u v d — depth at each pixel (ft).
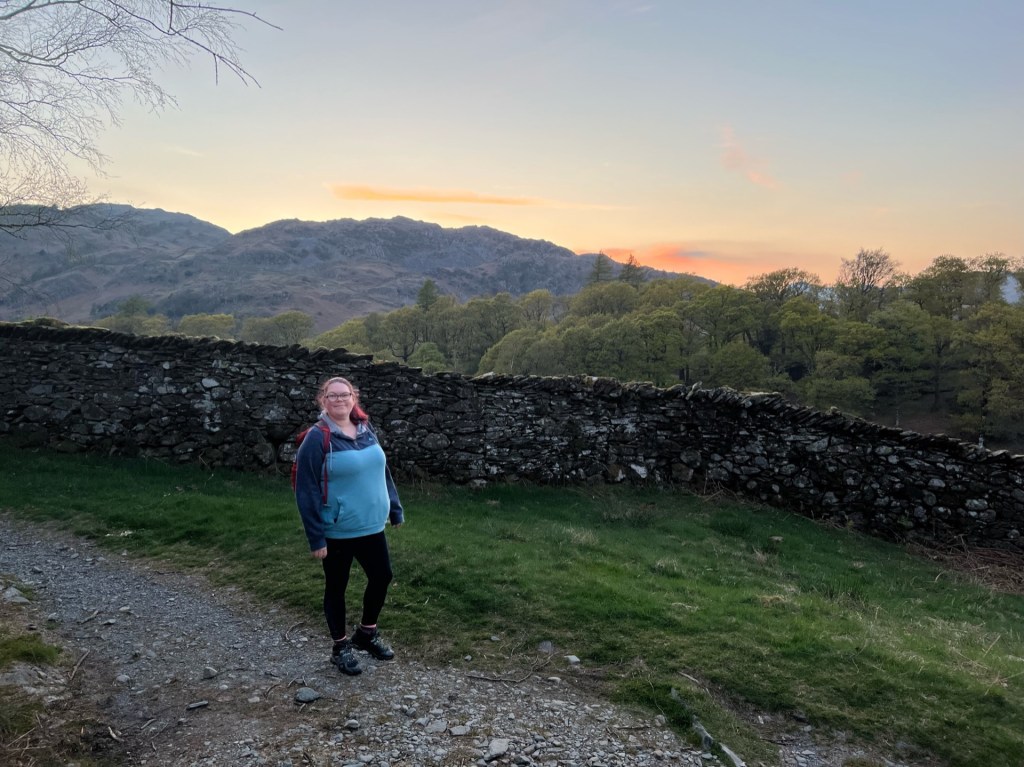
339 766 10.23
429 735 11.32
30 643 13.21
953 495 31.86
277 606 16.72
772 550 27.73
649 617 16.57
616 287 297.12
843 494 32.86
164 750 10.51
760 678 14.05
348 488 12.69
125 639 14.60
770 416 33.96
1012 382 159.63
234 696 12.32
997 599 25.91
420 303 375.04
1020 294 197.06
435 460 32.27
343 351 31.96
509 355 250.78
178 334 31.48
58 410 30.22
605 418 34.42
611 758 11.09
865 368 199.31
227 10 15.40
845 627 17.49
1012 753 12.34
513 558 20.47
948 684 14.43
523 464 33.27
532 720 12.10
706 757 11.43
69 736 10.60
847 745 12.33
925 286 212.84
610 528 28.30
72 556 19.93
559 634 15.64
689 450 34.73
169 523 22.63
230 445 30.86
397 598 17.08
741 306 217.97
